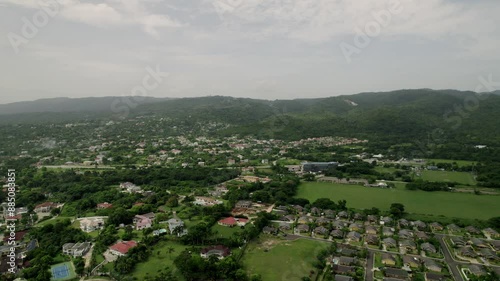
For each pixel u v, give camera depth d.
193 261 113.75
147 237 140.38
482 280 108.25
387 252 133.62
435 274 113.19
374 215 172.50
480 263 124.31
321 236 150.12
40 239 142.25
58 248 132.88
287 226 158.62
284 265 122.06
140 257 123.44
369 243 141.25
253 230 147.62
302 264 122.81
